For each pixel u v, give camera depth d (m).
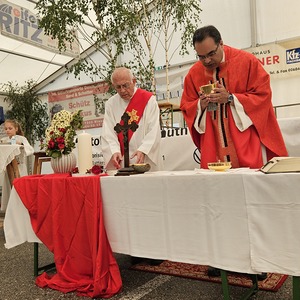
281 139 2.14
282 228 1.31
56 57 8.21
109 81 5.56
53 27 5.13
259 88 2.11
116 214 1.88
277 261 1.33
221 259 1.47
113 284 1.94
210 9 6.35
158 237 1.69
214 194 1.49
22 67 8.39
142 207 1.75
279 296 1.83
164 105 4.59
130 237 1.80
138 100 2.53
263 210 1.36
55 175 2.30
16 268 2.60
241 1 6.11
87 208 1.97
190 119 2.25
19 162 4.64
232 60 2.18
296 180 1.28
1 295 2.07
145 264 2.52
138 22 5.23
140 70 5.63
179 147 3.47
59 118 2.41
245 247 1.41
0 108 5.06
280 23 5.76
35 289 2.12
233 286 1.99
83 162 2.31
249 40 6.04
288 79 5.66
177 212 1.61
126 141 2.04
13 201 2.36
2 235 3.89
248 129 2.11
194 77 2.32
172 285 2.06
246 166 2.07
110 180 1.89
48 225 2.20
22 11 7.09
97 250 1.92
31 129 8.75
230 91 2.18
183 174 1.63
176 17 5.59
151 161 2.41
